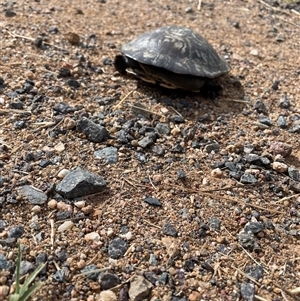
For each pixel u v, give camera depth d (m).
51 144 0.29
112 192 0.27
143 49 0.35
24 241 0.23
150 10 0.54
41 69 0.37
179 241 0.24
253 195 0.28
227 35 0.49
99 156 0.29
